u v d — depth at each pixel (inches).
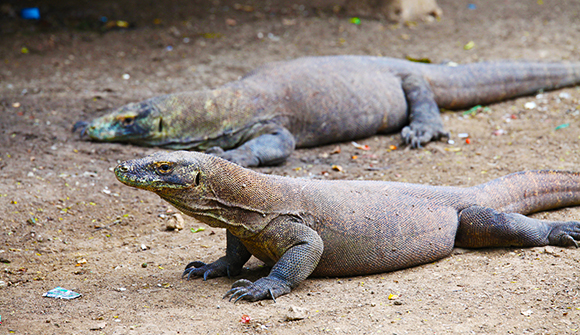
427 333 240.5
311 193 300.2
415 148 528.7
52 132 550.0
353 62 574.6
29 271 326.6
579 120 554.6
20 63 777.6
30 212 393.7
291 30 911.0
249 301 276.4
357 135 560.7
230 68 765.3
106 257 345.1
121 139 528.7
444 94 603.2
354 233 300.5
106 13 957.8
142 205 418.9
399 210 312.5
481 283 283.9
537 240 319.6
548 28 922.7
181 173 273.7
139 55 813.9
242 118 522.3
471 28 936.9
